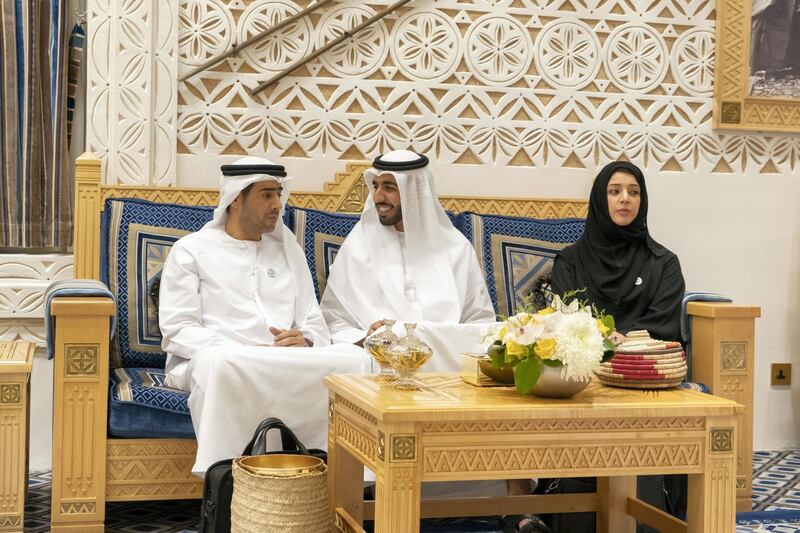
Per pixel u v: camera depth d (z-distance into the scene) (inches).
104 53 167.2
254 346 133.9
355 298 151.6
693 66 191.0
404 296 150.4
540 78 185.3
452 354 139.1
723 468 98.9
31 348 130.0
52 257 167.3
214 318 139.8
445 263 153.3
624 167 158.2
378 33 179.2
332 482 110.1
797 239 194.9
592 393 103.1
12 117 167.0
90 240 159.3
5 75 166.1
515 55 184.2
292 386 123.4
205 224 152.9
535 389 99.0
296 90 176.1
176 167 171.0
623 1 188.1
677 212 190.5
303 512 101.0
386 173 152.2
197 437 123.7
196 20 171.9
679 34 190.7
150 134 168.6
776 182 194.2
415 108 181.0
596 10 187.3
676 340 151.6
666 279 154.5
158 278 149.2
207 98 172.6
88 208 159.6
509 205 177.8
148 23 168.2
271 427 112.1
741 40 190.5
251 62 174.2
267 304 143.7
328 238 161.3
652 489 124.6
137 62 168.2
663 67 189.8
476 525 134.0
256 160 144.2
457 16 181.9
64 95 169.9
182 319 136.9
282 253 148.9
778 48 191.9
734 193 192.9
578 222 173.3
